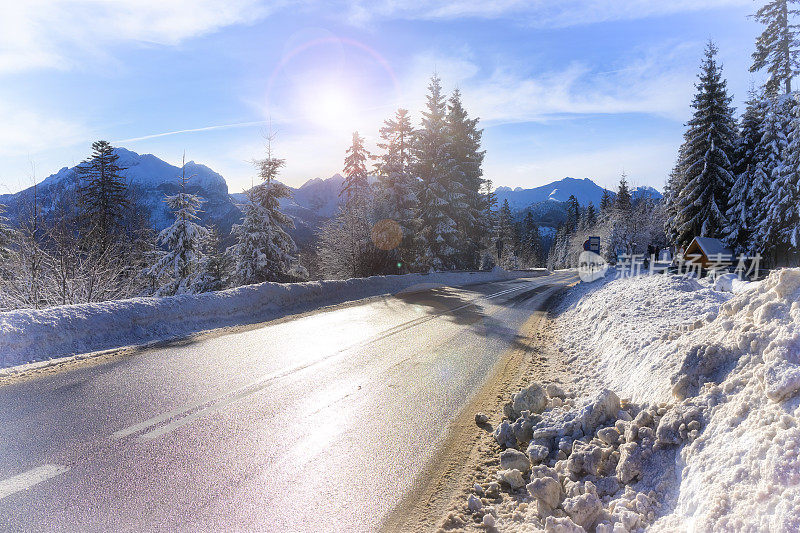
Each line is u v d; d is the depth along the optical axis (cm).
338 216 3120
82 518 283
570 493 324
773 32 3077
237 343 838
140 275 1886
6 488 312
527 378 695
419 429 474
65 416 450
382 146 3612
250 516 298
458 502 336
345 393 577
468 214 3747
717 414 313
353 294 1805
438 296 1952
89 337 755
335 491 339
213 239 2406
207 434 424
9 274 1287
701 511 241
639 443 347
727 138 2939
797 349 298
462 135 4122
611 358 672
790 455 224
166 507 301
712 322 498
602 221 6000
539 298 2077
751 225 2722
